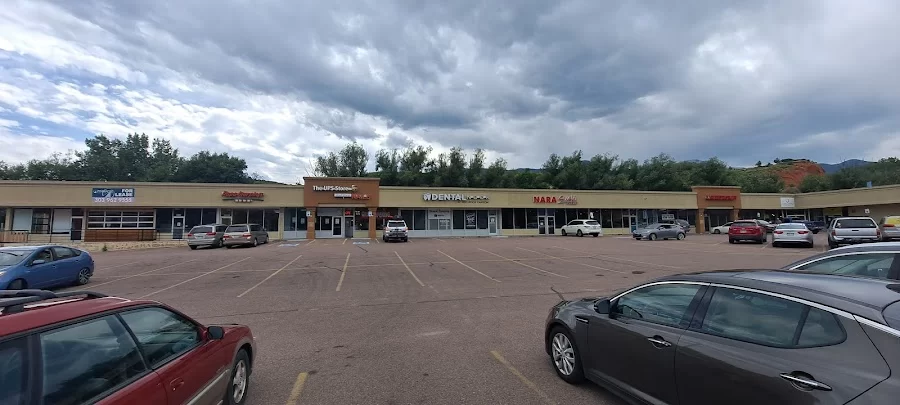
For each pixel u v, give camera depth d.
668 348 3.46
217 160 73.81
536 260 18.91
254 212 36.69
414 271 15.33
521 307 9.02
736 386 2.87
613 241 32.56
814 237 34.34
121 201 33.66
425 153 61.12
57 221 33.56
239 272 15.58
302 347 6.34
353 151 63.28
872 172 77.81
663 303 3.81
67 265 12.77
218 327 3.81
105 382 2.51
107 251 27.33
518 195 43.47
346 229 38.56
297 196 36.97
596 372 4.34
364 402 4.35
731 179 71.69
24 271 11.44
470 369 5.28
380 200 39.31
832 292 2.86
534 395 4.46
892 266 5.88
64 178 70.50
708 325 3.30
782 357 2.70
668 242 30.94
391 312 8.69
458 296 10.41
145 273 15.83
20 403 2.08
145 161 80.50
